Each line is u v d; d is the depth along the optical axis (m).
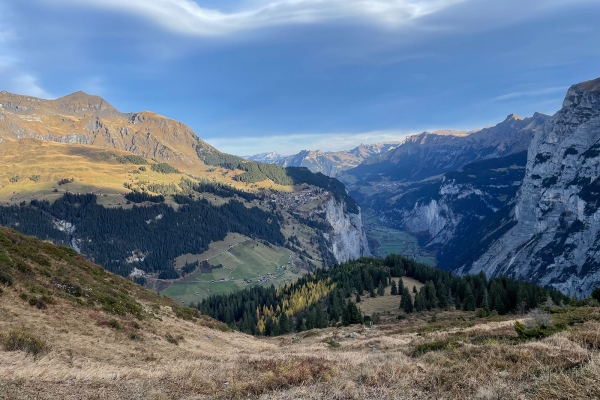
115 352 23.97
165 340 31.70
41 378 15.16
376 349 33.72
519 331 24.92
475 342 25.25
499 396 11.60
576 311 30.94
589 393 10.74
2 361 16.95
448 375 14.52
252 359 23.45
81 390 14.20
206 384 16.33
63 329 24.67
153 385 15.73
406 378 14.94
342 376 16.39
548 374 12.77
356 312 84.44
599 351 15.75
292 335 67.69
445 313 88.88
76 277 38.16
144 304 43.47
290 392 14.64
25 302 26.62
